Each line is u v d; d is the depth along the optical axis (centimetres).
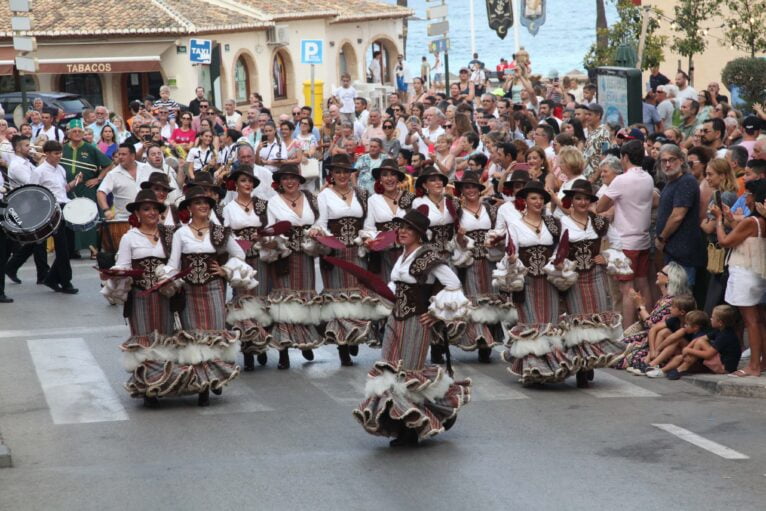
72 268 2095
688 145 1673
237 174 1331
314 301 1338
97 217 1833
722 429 1052
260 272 1334
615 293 1484
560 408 1137
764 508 830
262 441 1027
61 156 2041
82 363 1368
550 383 1245
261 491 880
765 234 1214
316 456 976
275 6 5044
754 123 1555
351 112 3653
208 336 1148
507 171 1508
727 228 1320
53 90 4516
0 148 2055
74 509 850
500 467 936
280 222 1281
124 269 1134
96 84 4584
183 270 1137
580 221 1198
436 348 1359
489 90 4044
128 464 965
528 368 1189
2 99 3659
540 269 1191
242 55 4778
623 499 852
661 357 1280
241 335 1298
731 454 968
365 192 1366
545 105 2219
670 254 1376
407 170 1898
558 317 1202
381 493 872
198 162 2034
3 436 1066
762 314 1252
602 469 928
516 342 1201
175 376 1128
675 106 2267
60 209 1823
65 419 1121
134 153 1775
